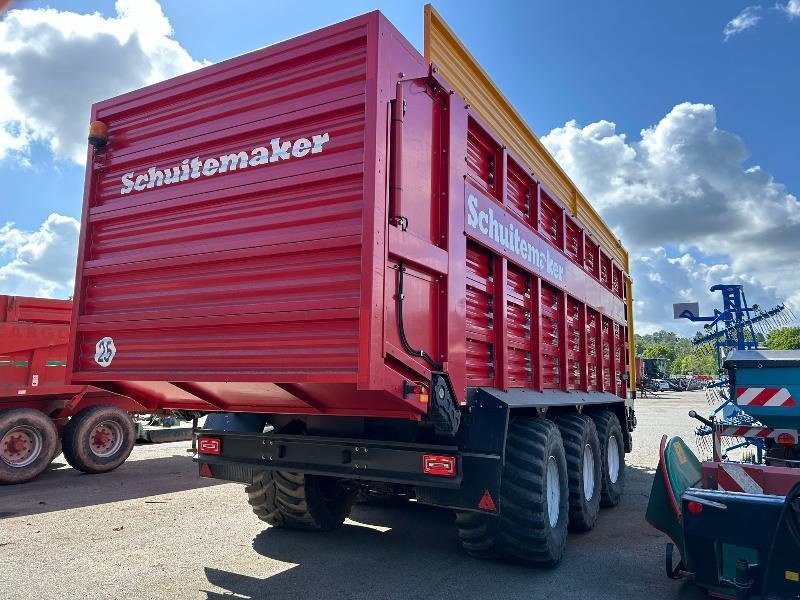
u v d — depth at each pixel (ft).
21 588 12.32
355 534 17.07
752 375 20.01
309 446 13.62
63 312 30.76
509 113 17.56
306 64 11.41
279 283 11.12
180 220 12.66
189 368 12.03
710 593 11.89
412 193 11.50
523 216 17.81
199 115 12.64
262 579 13.04
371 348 9.84
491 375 14.87
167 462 31.73
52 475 27.73
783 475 13.10
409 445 12.41
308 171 11.06
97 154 14.20
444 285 12.41
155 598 11.80
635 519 20.77
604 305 26.53
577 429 18.60
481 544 14.03
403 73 11.35
